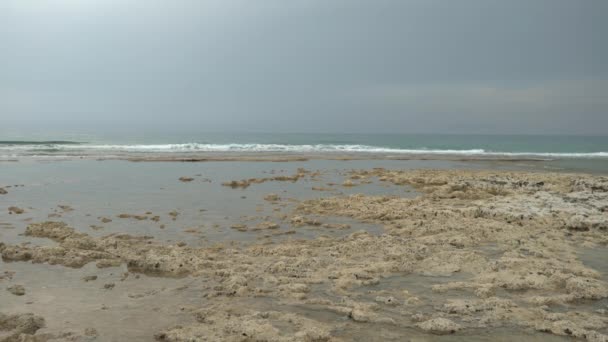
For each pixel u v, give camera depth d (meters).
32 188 17.86
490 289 7.13
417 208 13.45
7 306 6.39
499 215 12.46
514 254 8.99
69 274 7.87
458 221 11.80
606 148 62.94
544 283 7.39
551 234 10.64
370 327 5.85
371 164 31.61
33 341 5.32
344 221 12.52
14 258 8.67
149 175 23.03
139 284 7.41
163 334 5.54
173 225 11.83
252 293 6.97
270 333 5.57
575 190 16.77
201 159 32.84
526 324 5.96
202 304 6.57
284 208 14.40
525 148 62.94
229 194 17.17
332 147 56.47
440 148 60.41
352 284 7.41
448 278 7.79
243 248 9.66
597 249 9.62
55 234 10.42
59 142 52.91
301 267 8.20
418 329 5.81
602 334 5.64
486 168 29.70
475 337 5.60
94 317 6.07
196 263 8.31
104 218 12.38
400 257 8.84
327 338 5.48
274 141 75.94
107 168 26.05
